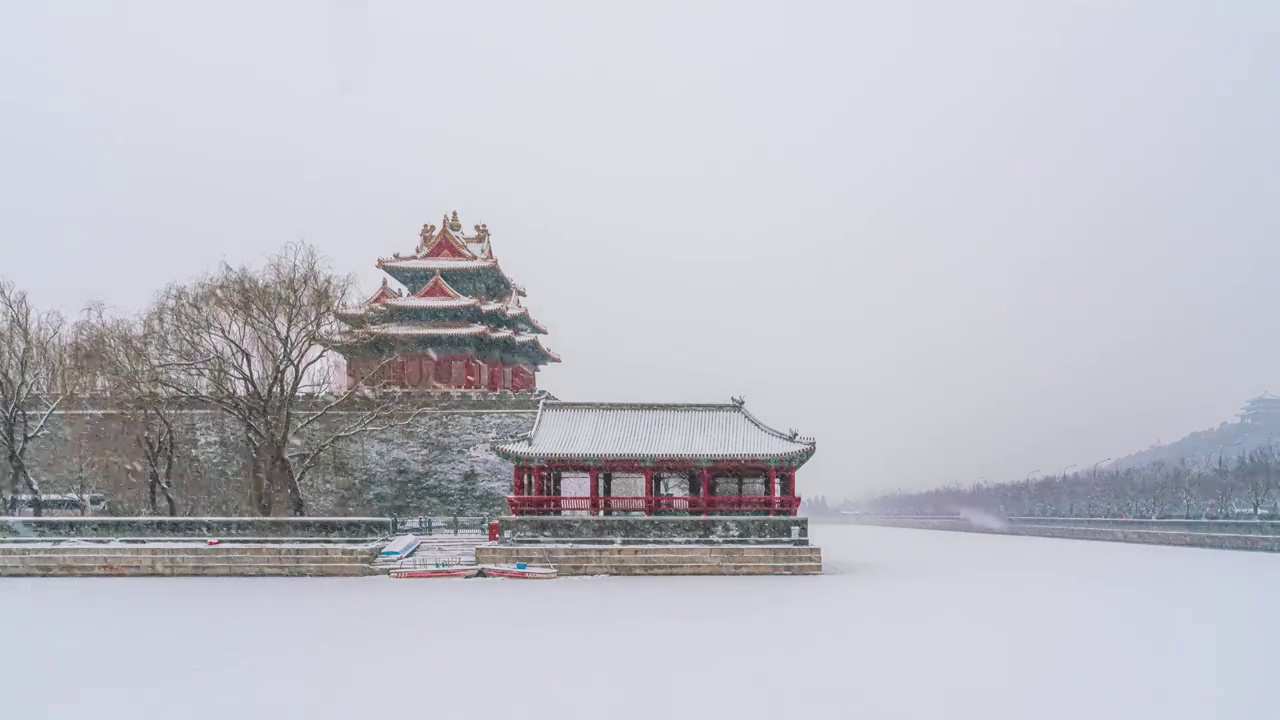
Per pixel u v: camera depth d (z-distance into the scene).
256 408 56.25
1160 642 30.64
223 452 64.94
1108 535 87.12
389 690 23.69
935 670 26.30
